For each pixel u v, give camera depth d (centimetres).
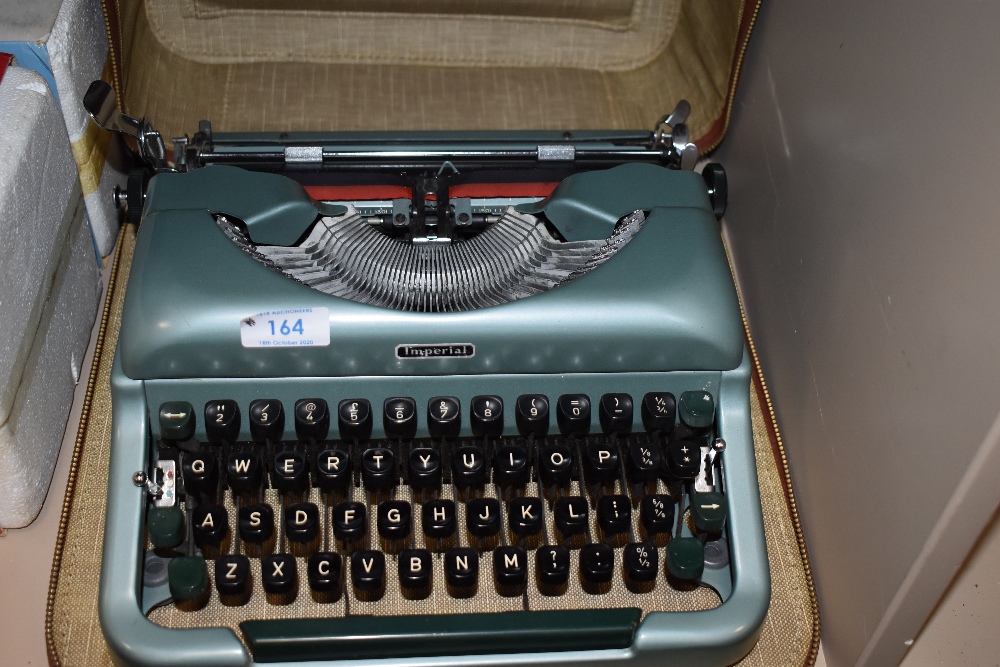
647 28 73
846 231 58
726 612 58
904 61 53
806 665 61
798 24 65
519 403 58
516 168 63
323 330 57
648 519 58
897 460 53
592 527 63
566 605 63
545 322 57
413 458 58
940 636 58
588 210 61
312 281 60
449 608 62
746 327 70
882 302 55
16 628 62
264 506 58
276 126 69
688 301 58
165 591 59
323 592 58
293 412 59
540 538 63
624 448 62
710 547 61
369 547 64
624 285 58
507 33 73
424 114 71
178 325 56
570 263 61
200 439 60
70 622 62
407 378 59
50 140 63
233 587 57
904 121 53
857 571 57
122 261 74
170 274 57
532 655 58
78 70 66
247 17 70
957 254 49
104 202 71
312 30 71
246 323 56
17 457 60
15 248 59
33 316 62
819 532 62
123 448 58
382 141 63
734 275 75
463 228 63
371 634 57
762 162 70
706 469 60
